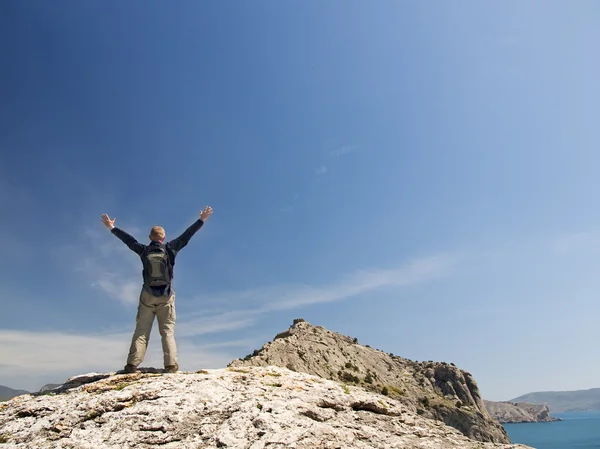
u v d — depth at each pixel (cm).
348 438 374
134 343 498
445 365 8388
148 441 353
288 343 6688
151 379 453
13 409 425
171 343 506
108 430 365
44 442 358
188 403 400
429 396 7088
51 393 462
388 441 389
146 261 497
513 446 416
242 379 480
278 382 482
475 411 6900
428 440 407
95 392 437
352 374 6494
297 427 372
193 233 520
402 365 8744
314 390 470
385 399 508
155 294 495
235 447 344
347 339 8812
